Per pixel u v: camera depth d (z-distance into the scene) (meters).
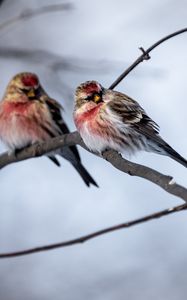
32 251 5.41
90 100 10.42
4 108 12.63
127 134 10.71
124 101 10.79
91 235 5.29
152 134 10.88
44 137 12.67
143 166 7.70
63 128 12.91
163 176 6.96
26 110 12.55
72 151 12.61
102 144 10.00
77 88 10.55
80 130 10.12
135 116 10.80
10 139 12.64
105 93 10.79
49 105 12.80
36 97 12.72
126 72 9.59
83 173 12.75
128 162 8.14
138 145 10.91
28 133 12.55
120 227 5.23
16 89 12.66
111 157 9.38
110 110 10.49
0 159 10.44
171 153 10.87
